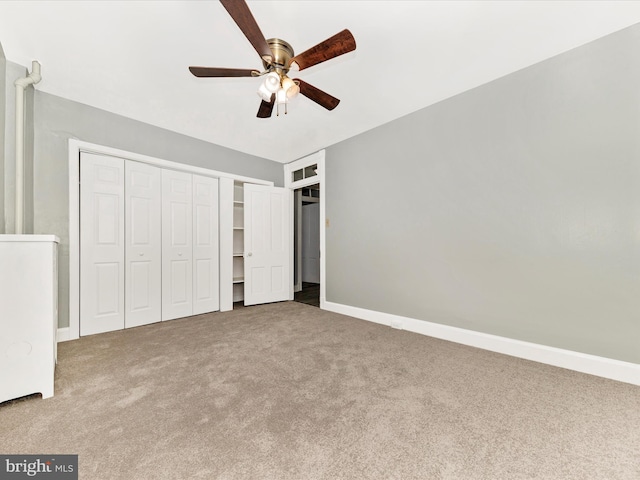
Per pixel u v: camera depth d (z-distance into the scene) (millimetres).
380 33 1858
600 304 1876
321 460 1098
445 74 2301
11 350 1478
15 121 2176
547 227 2086
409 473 1032
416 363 2049
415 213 2914
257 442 1199
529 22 1754
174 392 1621
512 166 2252
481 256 2432
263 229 4328
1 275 1468
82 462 1079
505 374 1867
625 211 1788
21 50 2055
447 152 2658
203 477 1011
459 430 1282
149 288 3182
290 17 1721
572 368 1950
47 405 1481
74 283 2635
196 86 2482
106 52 2064
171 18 1745
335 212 3826
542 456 1120
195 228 3617
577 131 1956
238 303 4410
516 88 2236
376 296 3297
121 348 2359
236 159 4066
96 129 2820
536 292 2137
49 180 2529
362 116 3035
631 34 1764
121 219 2979
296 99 2697
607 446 1179
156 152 3258
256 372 1890
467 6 1643
